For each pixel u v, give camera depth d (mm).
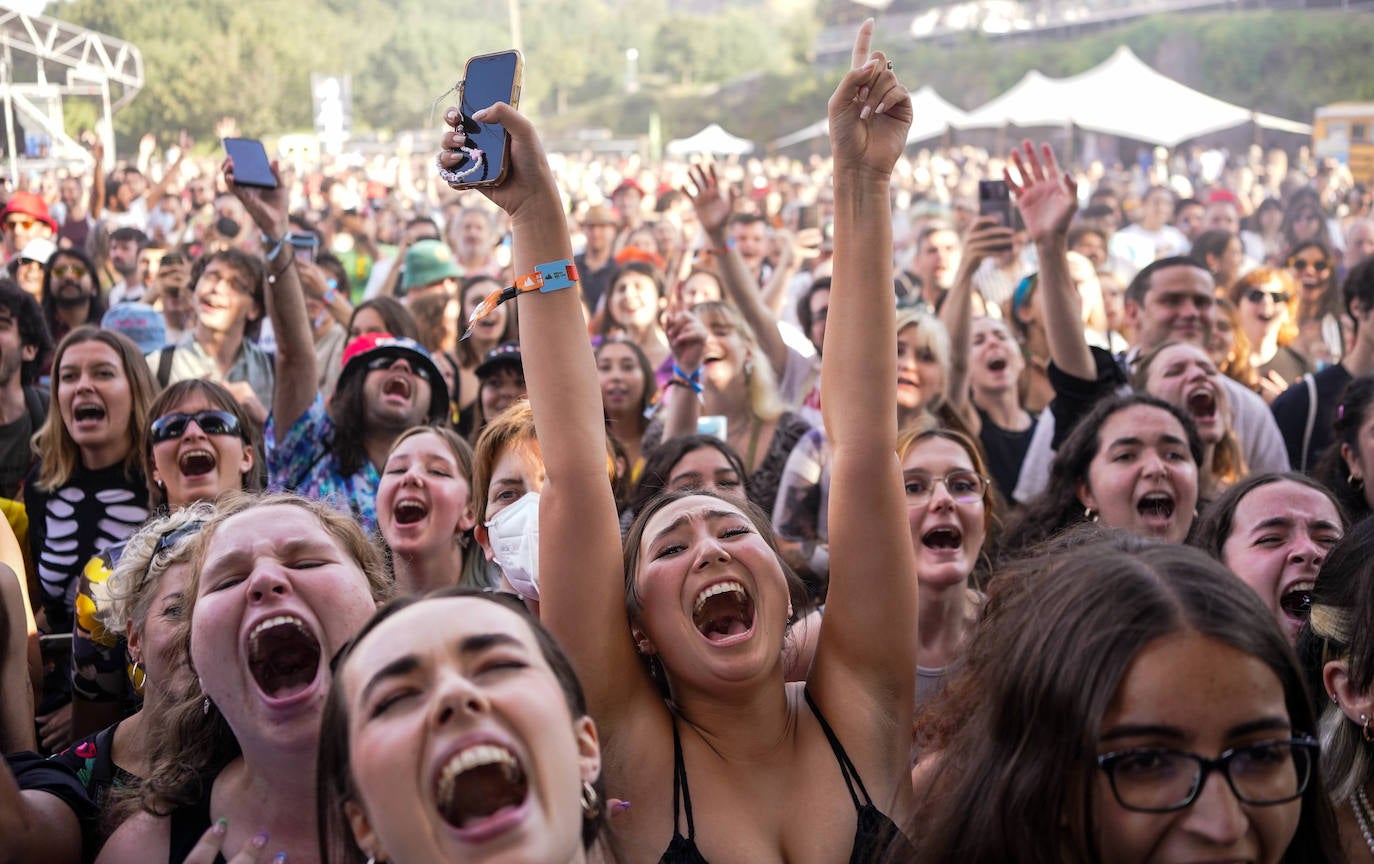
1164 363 4484
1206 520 3141
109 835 2186
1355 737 2156
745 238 9672
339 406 4418
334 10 47031
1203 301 5324
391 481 3516
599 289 9992
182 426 3781
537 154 2252
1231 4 34938
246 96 42219
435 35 47812
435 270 7512
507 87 2266
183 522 2637
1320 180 19516
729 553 2172
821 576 4168
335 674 1618
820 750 2184
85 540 3973
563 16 58438
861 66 2398
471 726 1463
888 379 2340
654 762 2121
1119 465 3629
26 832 2080
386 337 4516
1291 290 6566
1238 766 1560
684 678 2168
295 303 4543
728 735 2166
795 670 2762
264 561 2117
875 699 2240
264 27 43469
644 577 2193
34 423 4906
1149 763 1573
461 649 1541
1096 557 1736
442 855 1453
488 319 6090
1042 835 1637
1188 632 1583
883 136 2406
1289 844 1730
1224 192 12898
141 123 41125
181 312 7020
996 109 25828
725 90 50188
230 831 2086
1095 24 39188
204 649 2068
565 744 1524
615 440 4219
